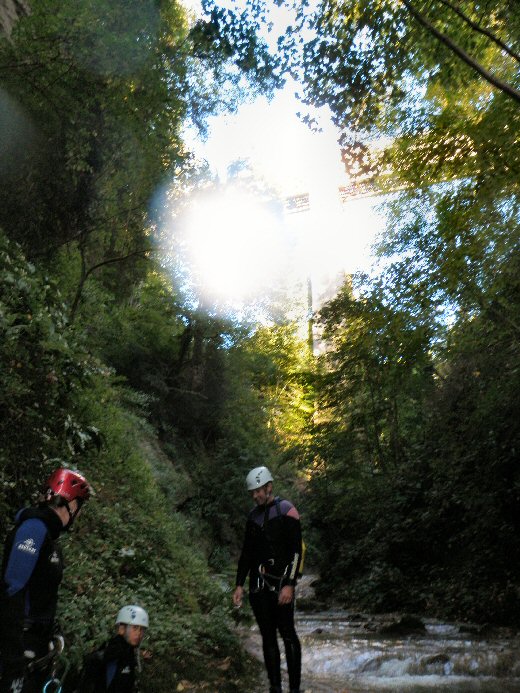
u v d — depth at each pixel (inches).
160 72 438.6
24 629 122.1
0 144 424.2
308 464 837.2
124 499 430.3
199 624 293.3
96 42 395.5
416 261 540.1
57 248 516.1
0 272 249.6
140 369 900.0
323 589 764.0
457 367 596.4
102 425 474.3
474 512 581.3
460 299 526.6
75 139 445.1
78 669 195.0
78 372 276.7
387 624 457.4
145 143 472.1
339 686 270.2
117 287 818.8
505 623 467.8
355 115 375.6
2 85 407.2
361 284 603.8
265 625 226.5
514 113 420.2
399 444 821.2
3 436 224.4
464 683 279.3
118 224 544.7
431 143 470.9
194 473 933.2
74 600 249.4
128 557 327.3
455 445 602.5
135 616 161.9
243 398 1101.1
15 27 406.6
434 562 654.5
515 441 534.6
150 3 421.4
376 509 760.3
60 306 286.2
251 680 255.0
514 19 359.3
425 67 382.9
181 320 1017.5
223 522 929.5
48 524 127.6
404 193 542.0
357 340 705.0
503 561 542.3
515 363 518.0
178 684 226.1
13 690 112.9
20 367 232.2
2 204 454.0
